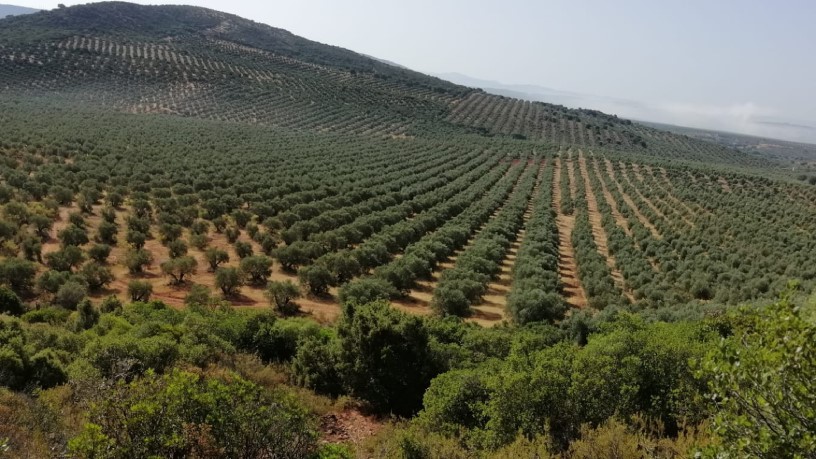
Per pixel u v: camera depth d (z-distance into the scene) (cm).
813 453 549
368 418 1753
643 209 7500
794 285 654
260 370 1908
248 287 3966
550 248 5253
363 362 1875
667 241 5888
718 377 630
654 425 1194
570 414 1249
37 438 1026
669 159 13075
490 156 11900
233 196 5738
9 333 1755
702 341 1702
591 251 5216
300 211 5472
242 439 1000
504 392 1291
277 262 4516
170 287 3753
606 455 988
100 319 2342
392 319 1931
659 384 1299
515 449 1090
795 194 8131
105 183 5731
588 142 16438
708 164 12294
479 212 6669
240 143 9381
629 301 3969
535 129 17788
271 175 6988
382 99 17662
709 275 4450
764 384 587
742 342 714
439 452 1197
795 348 583
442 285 3862
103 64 15100
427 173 8850
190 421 964
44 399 1264
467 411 1491
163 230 4566
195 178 6278
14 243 3794
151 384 988
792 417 570
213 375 1658
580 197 8388
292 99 15475
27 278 3259
